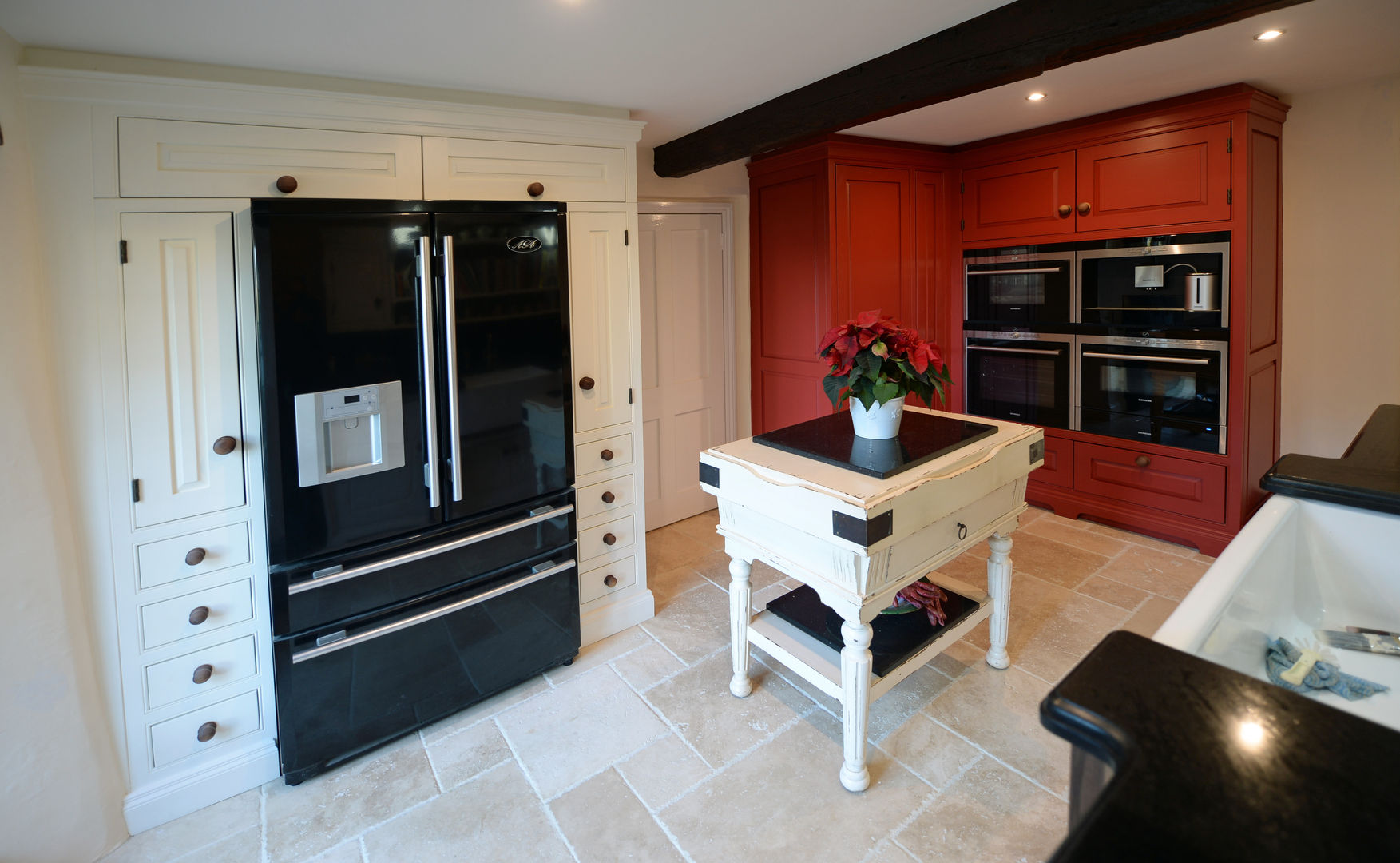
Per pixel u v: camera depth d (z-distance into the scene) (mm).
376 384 2162
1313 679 1397
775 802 2072
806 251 4012
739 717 2473
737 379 4594
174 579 2023
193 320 1983
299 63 2061
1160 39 1802
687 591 3463
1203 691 801
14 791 1739
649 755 2295
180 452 1999
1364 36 2527
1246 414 3342
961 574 3449
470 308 2330
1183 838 604
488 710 2551
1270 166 3381
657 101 2709
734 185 4273
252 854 1945
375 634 2246
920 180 4215
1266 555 1521
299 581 2113
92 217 1830
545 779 2199
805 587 2756
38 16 1619
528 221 2434
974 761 2205
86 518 1888
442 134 2354
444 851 1940
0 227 1659
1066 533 3918
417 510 2312
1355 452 1891
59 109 1776
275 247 1944
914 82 2205
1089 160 3697
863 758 2076
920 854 1870
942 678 2627
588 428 2820
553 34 1938
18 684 1734
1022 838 1907
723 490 2301
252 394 2086
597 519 2916
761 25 1959
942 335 4496
